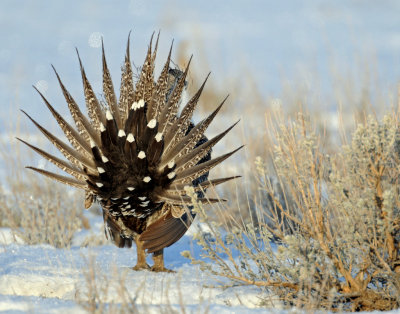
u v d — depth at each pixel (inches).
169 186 714.2
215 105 1761.8
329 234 673.6
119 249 931.3
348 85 1200.8
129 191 709.3
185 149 714.8
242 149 1175.0
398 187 694.5
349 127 1013.8
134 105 711.1
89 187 717.9
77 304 571.8
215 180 707.4
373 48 1685.5
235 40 3570.4
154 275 737.6
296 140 740.0
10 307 584.7
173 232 727.1
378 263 655.8
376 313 592.7
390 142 676.7
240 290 681.0
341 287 649.6
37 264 790.5
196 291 676.7
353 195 673.0
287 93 1167.0
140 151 692.7
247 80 1680.6
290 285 643.5
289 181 693.3
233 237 676.1
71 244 1026.7
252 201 1020.5
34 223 1049.5
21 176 1182.9
